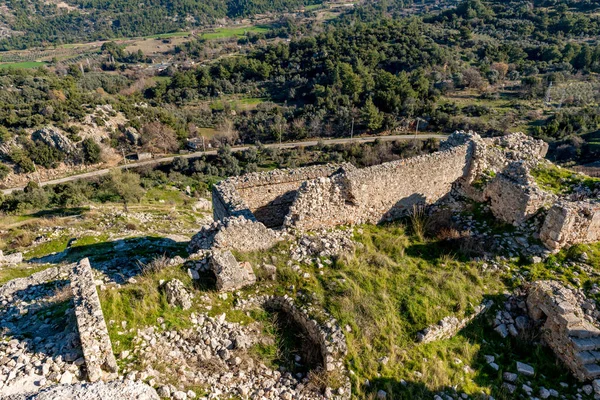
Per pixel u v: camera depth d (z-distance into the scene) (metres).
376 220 13.83
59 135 55.16
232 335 8.77
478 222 13.42
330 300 9.66
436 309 9.85
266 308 9.74
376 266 11.20
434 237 13.06
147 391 6.34
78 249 15.12
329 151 53.06
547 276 10.79
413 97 57.88
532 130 46.25
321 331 8.81
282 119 61.16
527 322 10.05
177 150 59.88
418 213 14.27
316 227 12.73
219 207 13.99
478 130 49.25
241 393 7.56
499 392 8.44
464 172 14.82
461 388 8.34
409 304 9.87
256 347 8.76
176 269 9.80
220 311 9.14
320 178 12.54
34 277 11.44
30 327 8.39
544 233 11.63
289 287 10.02
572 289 10.14
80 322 7.45
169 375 7.43
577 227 11.29
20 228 19.78
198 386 7.45
